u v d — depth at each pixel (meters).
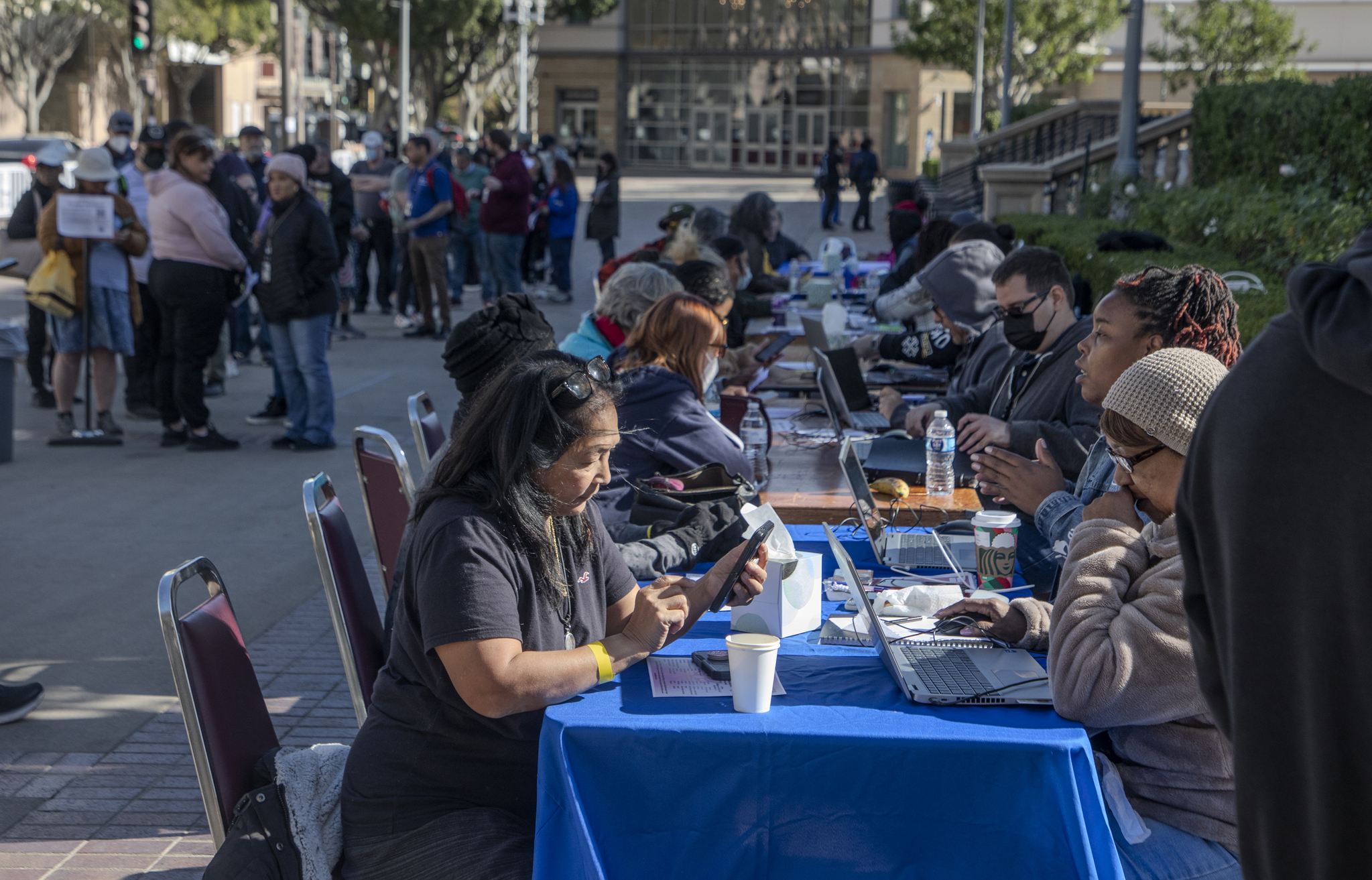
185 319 8.07
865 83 46.62
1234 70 26.66
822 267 11.88
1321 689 1.58
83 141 49.72
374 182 14.76
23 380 10.53
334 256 8.20
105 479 7.59
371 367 11.41
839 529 3.78
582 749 2.24
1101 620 2.32
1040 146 19.83
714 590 2.76
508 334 3.31
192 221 7.88
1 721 4.18
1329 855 1.61
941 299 5.86
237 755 2.45
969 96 45.69
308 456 8.21
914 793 2.19
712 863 2.25
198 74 51.44
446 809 2.38
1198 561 1.76
